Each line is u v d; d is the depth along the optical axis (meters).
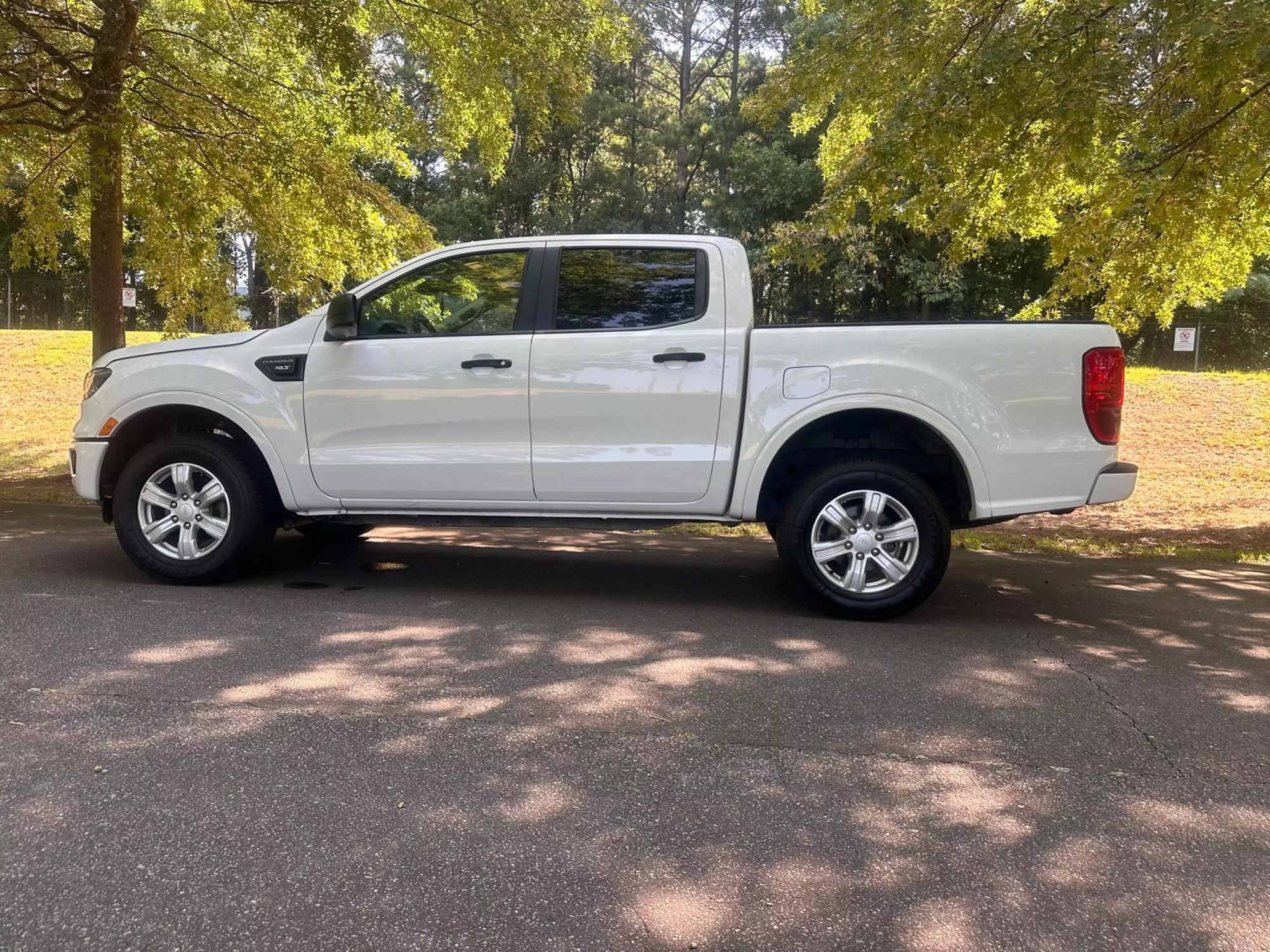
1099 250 8.06
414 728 3.48
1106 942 2.26
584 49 10.31
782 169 28.73
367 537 7.52
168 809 2.83
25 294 29.23
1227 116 6.77
